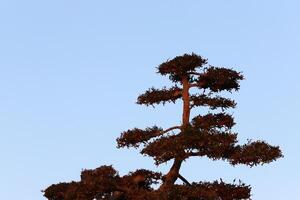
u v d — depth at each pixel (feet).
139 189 387.34
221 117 405.80
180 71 413.18
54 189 420.36
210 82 412.57
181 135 382.22
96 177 394.52
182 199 368.27
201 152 387.55
